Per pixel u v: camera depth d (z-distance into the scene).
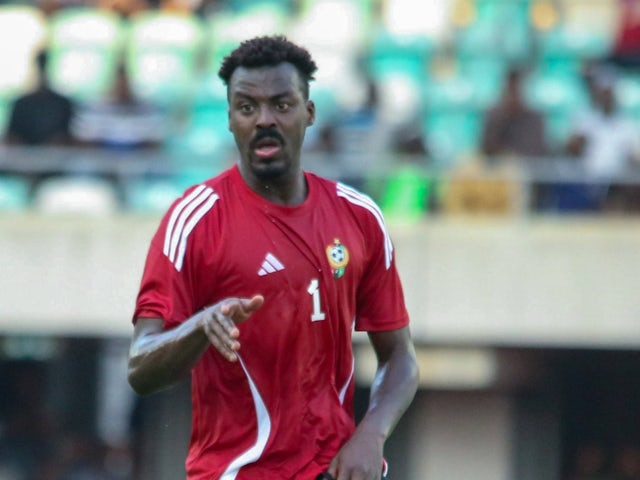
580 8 50.22
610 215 37.91
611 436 42.69
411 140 38.25
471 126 45.03
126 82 40.44
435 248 37.81
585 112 38.75
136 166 38.03
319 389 14.55
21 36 47.69
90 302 37.88
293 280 14.34
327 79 46.84
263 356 14.31
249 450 14.38
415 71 47.41
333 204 14.83
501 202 37.94
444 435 42.69
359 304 15.19
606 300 37.75
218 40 47.50
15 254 37.91
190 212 14.38
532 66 46.97
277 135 14.19
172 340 13.50
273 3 49.41
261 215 14.43
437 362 41.78
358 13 48.97
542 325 37.88
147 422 42.12
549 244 37.78
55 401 45.41
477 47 47.69
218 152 41.38
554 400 42.53
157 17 47.75
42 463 42.12
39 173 38.16
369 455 14.23
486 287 37.88
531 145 38.16
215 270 14.30
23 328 37.91
